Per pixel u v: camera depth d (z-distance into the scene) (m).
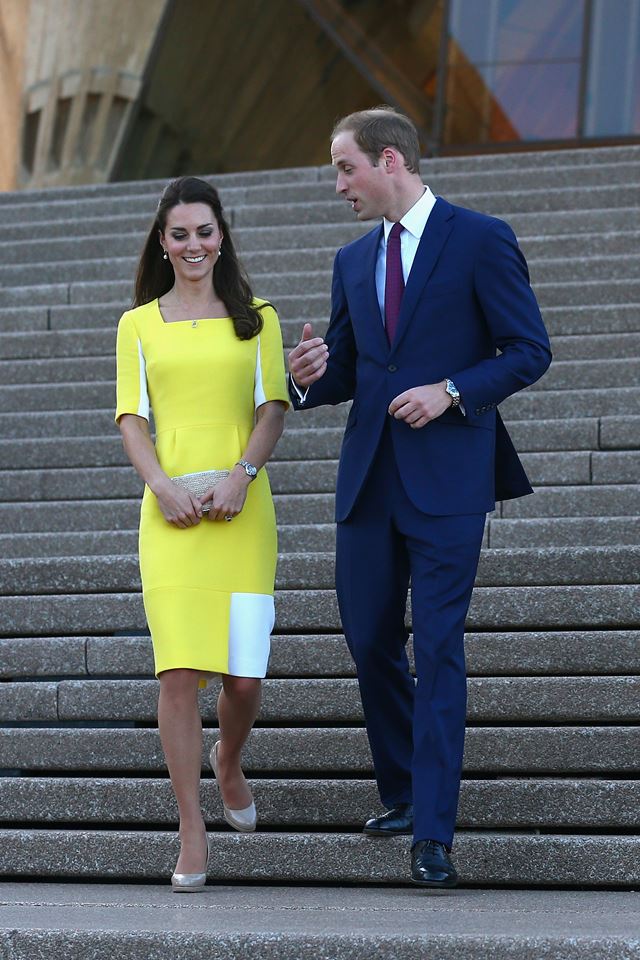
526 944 12.10
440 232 15.13
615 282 28.92
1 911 13.92
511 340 14.84
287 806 16.55
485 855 15.21
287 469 23.92
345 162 15.27
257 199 36.34
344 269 15.77
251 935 12.55
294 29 58.66
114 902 14.41
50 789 17.05
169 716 14.84
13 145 63.56
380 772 15.54
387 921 13.04
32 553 22.47
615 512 22.23
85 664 19.42
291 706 18.03
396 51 55.00
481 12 52.59
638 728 16.72
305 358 14.90
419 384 14.96
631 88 51.00
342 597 15.45
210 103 62.28
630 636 18.03
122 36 61.62
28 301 32.34
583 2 51.53
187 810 14.91
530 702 17.48
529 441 24.23
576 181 35.03
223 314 15.77
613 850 15.06
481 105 52.47
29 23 62.97
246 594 15.11
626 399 24.95
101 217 36.78
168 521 14.98
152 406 15.76
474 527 14.73
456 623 14.45
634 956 11.97
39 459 25.64
